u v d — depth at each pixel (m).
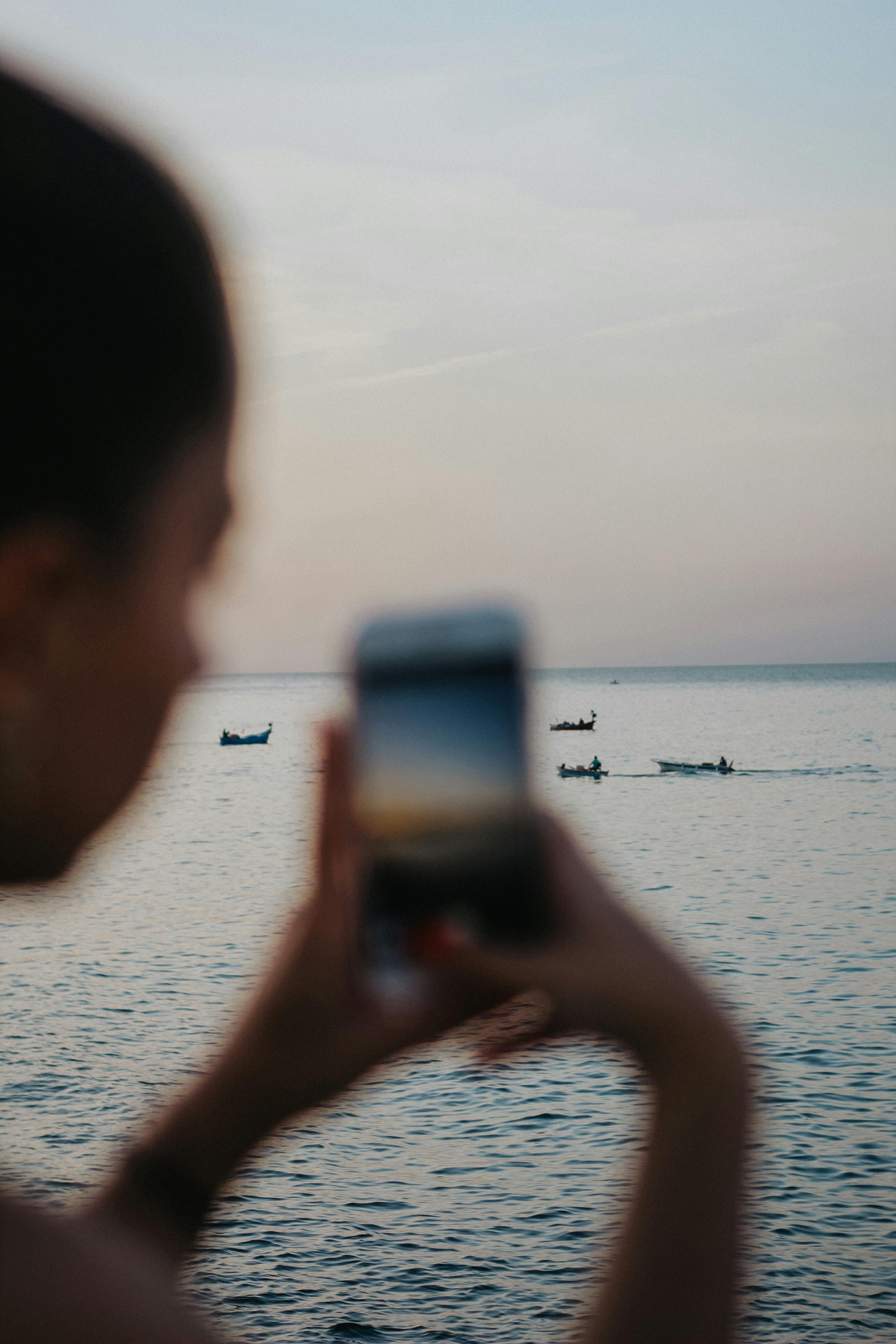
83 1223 0.62
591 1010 0.98
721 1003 1.01
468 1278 16.88
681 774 99.81
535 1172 20.69
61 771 0.68
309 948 1.11
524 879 1.02
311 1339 15.24
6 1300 0.56
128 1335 0.56
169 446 0.71
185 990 34.12
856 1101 23.53
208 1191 1.15
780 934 40.44
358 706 1.05
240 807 86.38
